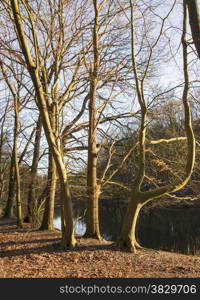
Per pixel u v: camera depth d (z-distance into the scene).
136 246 11.88
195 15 7.57
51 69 14.38
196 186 15.16
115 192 16.89
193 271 9.38
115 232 21.98
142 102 11.96
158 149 14.47
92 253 11.23
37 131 20.55
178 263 10.31
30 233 16.23
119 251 11.47
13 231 17.42
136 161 15.41
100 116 14.12
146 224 24.69
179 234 21.58
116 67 14.34
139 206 11.88
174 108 14.47
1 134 27.39
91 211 14.01
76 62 14.25
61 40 13.52
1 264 10.20
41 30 13.99
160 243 19.39
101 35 14.45
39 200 19.39
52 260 10.61
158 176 14.90
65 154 15.88
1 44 14.02
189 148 11.30
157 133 15.12
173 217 26.48
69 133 15.35
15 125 18.86
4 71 17.17
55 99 12.64
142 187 15.89
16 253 11.76
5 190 30.55
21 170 23.98
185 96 11.00
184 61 10.73
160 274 9.06
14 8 11.07
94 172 14.22
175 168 13.86
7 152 28.94
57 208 40.19
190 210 27.91
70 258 10.75
